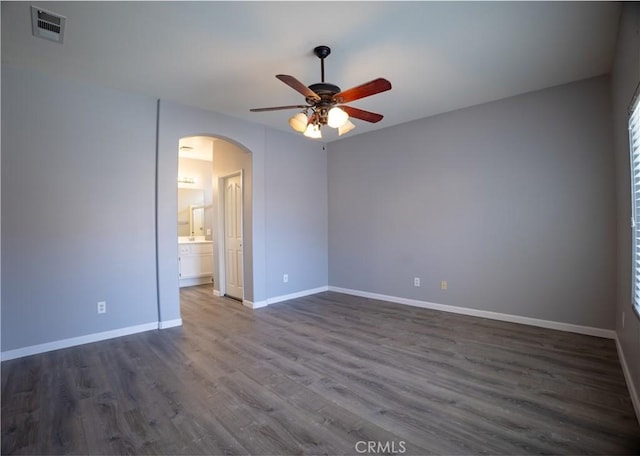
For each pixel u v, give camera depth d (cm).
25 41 250
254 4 210
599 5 213
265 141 475
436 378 241
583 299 329
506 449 165
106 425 188
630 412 195
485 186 390
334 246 564
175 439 176
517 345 303
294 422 190
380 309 443
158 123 366
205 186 715
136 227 354
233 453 164
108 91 336
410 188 460
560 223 340
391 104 391
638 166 206
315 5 211
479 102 386
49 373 256
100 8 213
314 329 361
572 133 332
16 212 287
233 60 281
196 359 281
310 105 261
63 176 311
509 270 374
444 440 172
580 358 271
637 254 210
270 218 482
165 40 251
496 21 229
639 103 191
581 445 167
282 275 500
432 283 440
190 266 635
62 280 310
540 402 207
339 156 553
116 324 340
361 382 237
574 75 315
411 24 232
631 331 219
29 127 293
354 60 283
